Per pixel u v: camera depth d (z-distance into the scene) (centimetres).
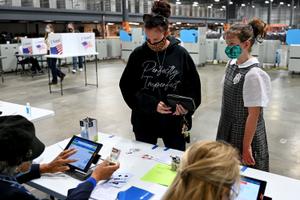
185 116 185
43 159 165
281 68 971
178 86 180
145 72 184
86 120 187
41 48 877
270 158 323
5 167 94
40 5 1104
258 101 150
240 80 156
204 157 70
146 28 172
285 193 127
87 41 651
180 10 1886
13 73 931
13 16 998
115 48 1323
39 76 869
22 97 597
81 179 141
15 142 94
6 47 920
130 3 1502
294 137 382
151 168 150
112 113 490
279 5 2661
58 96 608
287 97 588
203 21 2091
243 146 160
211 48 1127
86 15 1275
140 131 195
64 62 1070
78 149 157
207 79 798
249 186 116
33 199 95
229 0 2177
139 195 127
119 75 875
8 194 91
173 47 181
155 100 179
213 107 523
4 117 104
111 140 190
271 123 436
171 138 191
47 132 403
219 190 65
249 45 155
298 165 307
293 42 861
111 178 141
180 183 69
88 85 724
